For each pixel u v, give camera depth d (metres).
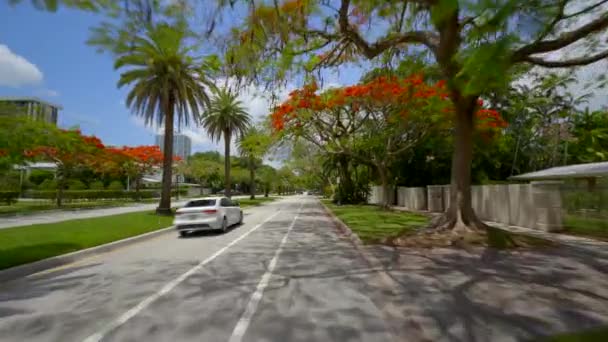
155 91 20.97
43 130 18.95
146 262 8.31
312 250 9.80
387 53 12.03
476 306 4.77
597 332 3.83
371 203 36.41
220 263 8.12
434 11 5.45
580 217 11.74
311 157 36.66
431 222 11.10
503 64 5.50
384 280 6.28
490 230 10.02
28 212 25.08
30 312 4.95
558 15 5.94
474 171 28.47
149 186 73.75
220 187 87.81
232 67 9.49
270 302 5.29
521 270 6.68
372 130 23.97
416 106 17.02
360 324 4.41
